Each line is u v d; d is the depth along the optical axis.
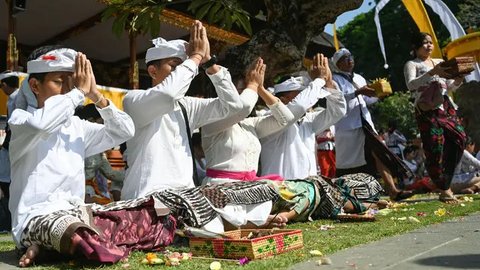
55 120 3.38
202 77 7.14
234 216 4.03
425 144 6.76
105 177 7.27
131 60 12.29
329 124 6.11
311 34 7.18
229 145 4.76
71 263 3.20
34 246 3.29
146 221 3.64
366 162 7.36
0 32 13.42
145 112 4.04
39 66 3.61
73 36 13.68
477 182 8.70
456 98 11.22
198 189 3.97
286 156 5.75
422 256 3.00
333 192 5.39
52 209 3.41
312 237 3.97
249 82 5.15
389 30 38.47
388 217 5.39
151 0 6.09
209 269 2.88
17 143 3.45
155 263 3.07
